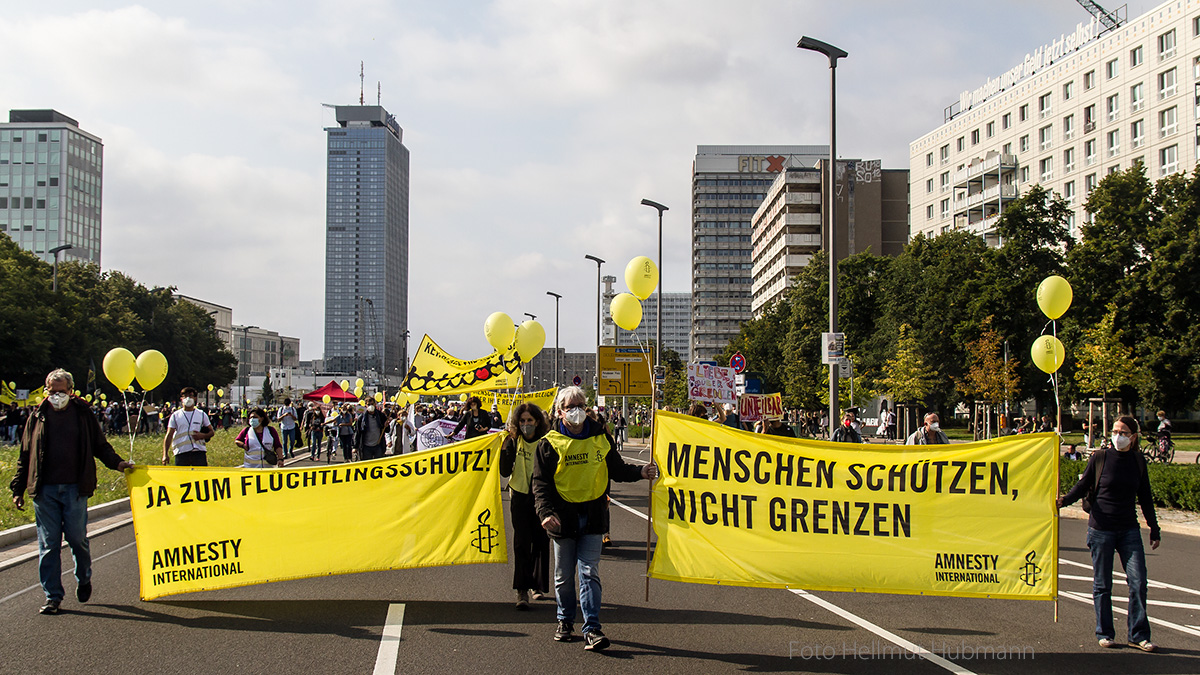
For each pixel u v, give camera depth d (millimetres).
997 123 85188
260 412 14656
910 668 6105
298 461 30984
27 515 13625
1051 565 7344
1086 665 6254
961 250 54375
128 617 7480
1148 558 11633
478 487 8672
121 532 12883
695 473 7559
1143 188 43188
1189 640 7023
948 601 8414
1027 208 48312
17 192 144000
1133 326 41594
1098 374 39031
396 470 8562
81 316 60062
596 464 6695
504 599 8273
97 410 46375
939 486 7469
